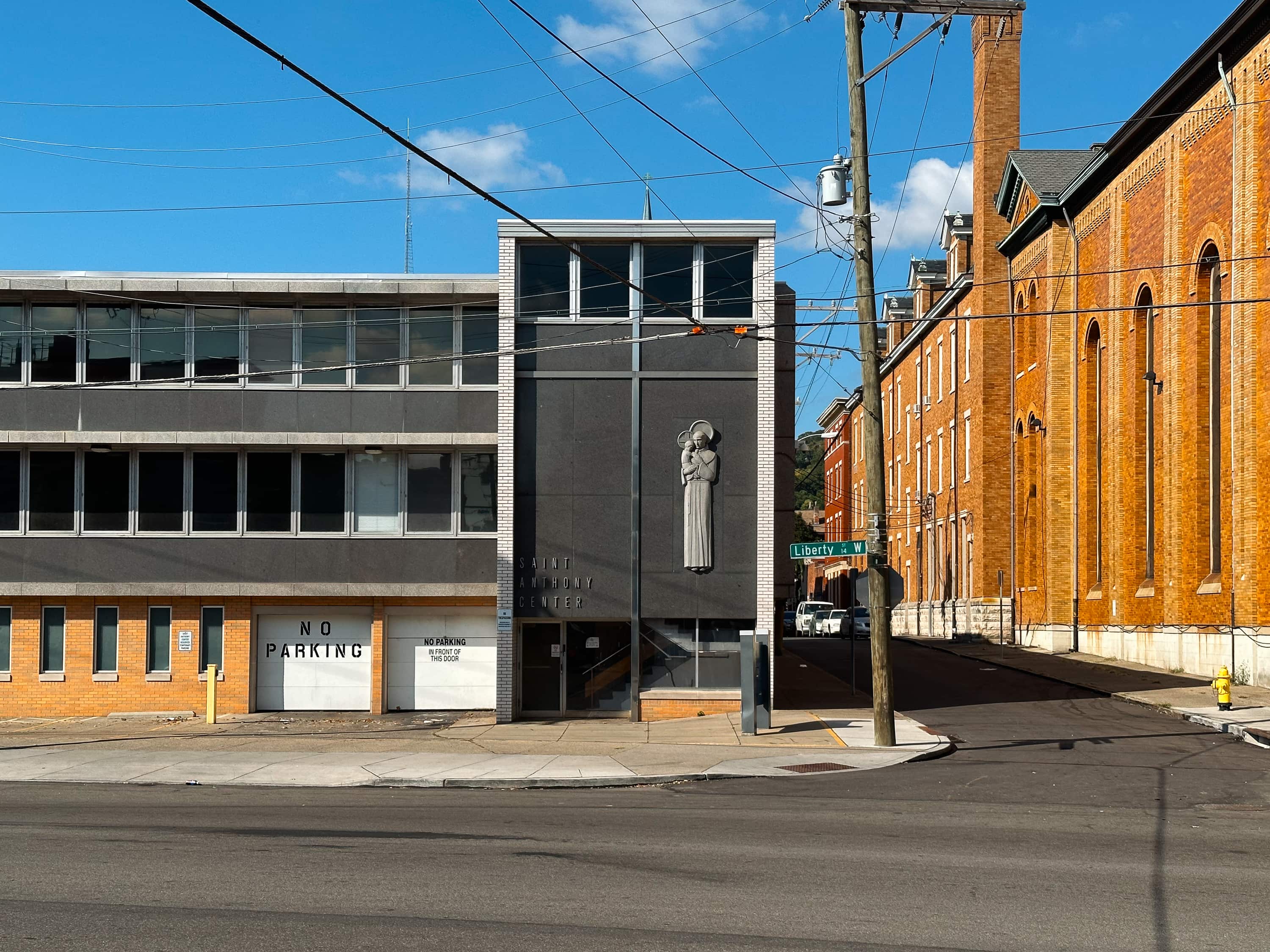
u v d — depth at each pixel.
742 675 21.91
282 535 26.45
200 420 26.41
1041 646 42.75
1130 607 35.19
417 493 26.58
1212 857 10.51
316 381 26.47
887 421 74.25
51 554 26.45
